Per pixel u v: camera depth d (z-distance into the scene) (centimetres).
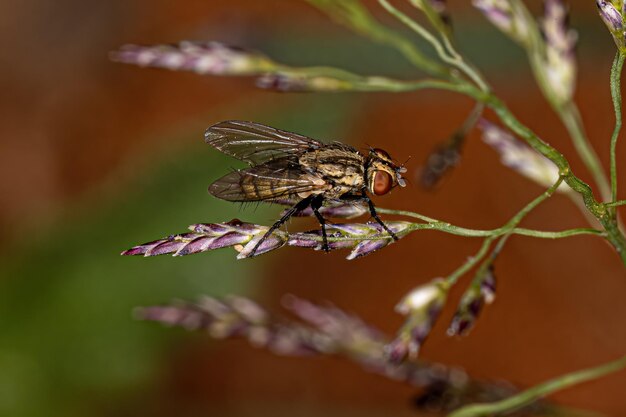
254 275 15
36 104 18
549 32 12
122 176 15
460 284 16
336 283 16
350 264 16
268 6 18
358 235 11
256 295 16
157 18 18
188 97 17
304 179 12
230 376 16
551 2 12
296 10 18
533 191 16
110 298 14
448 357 16
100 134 18
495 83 16
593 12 16
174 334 15
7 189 17
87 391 14
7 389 14
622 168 16
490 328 16
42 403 14
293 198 12
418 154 16
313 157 12
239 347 16
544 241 16
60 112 18
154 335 14
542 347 16
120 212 15
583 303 16
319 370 16
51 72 18
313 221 15
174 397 15
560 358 16
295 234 11
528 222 16
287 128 15
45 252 15
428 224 11
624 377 15
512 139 12
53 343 14
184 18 18
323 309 12
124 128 17
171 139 15
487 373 16
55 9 19
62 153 17
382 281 16
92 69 18
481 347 16
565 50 12
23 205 17
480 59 16
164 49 12
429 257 16
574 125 12
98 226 15
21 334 14
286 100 15
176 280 14
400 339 11
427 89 17
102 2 19
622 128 16
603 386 15
